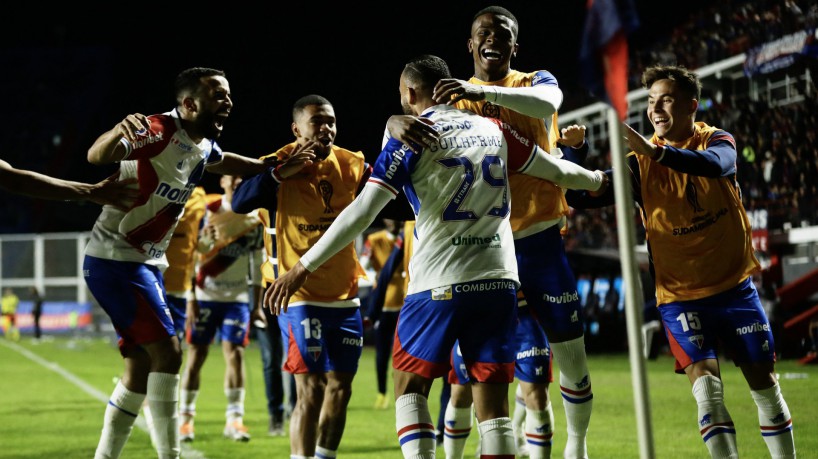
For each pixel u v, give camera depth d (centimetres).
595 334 2050
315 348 494
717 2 2286
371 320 898
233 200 512
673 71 471
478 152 380
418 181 377
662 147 430
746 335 452
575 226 2445
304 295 498
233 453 676
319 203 513
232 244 773
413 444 374
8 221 4375
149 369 503
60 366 1702
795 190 1841
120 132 464
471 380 389
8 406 1030
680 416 834
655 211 467
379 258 1155
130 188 486
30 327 3206
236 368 773
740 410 860
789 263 1820
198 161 507
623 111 321
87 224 4328
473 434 757
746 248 461
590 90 325
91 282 498
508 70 487
